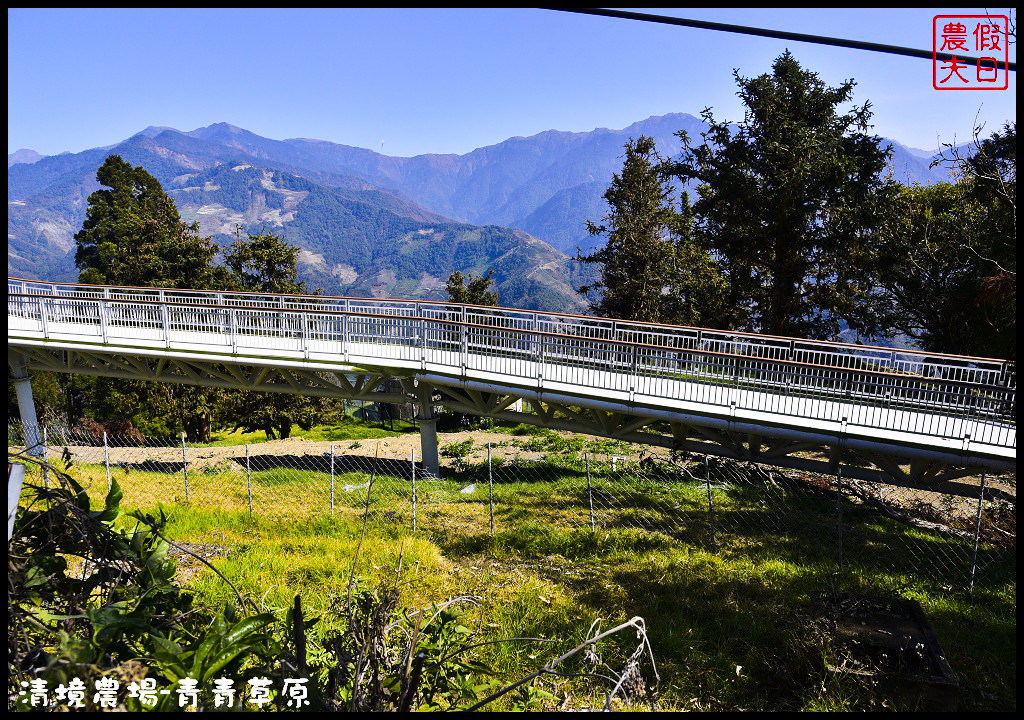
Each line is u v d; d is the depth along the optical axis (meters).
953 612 7.83
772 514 12.22
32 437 15.88
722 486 14.41
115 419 33.09
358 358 16.55
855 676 5.52
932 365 12.59
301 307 18.14
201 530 10.30
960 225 22.66
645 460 17.12
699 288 28.34
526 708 3.87
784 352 14.55
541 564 9.16
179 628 3.45
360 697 3.05
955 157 20.62
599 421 15.45
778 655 6.26
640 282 28.84
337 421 44.41
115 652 3.12
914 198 26.06
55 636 3.03
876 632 6.07
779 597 7.92
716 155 26.52
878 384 12.78
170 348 17.84
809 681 5.73
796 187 23.59
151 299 21.44
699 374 13.69
